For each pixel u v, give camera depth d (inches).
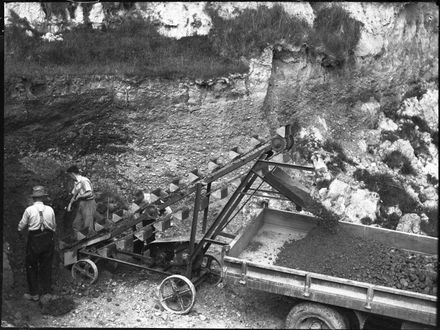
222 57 478.0
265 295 364.5
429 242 349.4
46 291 350.0
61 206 414.0
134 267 380.2
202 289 364.5
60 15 486.0
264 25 484.1
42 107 439.8
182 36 488.4
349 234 361.7
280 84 493.0
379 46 545.0
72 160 444.1
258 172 353.7
